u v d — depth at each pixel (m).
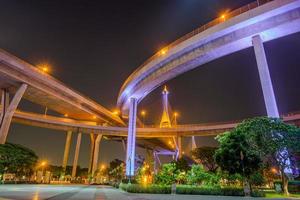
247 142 30.20
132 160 64.69
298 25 38.84
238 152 30.03
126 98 75.81
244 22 41.91
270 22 40.25
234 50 46.75
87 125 104.88
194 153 67.19
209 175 35.50
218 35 45.41
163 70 55.62
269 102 37.97
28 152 67.62
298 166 30.95
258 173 31.02
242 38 43.19
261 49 40.66
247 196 26.62
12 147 61.44
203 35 46.97
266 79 39.06
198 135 97.50
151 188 31.45
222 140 32.44
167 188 31.28
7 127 66.31
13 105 66.88
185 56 51.09
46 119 97.06
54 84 76.06
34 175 89.38
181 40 52.28
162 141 125.12
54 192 30.92
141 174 54.38
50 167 114.56
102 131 107.12
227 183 37.62
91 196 25.72
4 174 62.12
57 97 79.81
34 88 71.94
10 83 68.69
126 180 53.59
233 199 22.28
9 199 19.34
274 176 41.50
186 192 30.06
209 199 22.19
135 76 64.06
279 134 29.44
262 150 29.55
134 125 68.38
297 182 31.17
